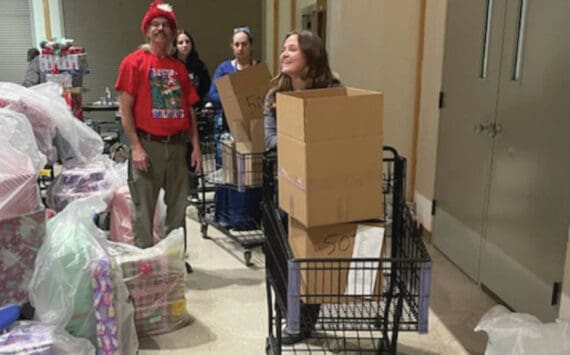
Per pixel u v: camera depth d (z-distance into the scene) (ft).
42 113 9.16
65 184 10.48
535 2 8.57
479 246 10.59
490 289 10.18
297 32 7.67
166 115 9.86
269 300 7.86
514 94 9.21
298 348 8.23
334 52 13.51
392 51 13.25
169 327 8.74
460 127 11.30
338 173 5.87
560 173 8.01
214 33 28.40
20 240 7.13
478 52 10.46
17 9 25.76
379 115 5.92
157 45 9.73
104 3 26.78
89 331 7.34
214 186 13.93
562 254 8.02
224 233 12.61
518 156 9.12
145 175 10.00
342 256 6.27
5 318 6.72
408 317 6.69
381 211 6.27
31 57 18.80
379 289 6.41
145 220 10.16
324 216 5.93
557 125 8.04
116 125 20.74
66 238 7.29
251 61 14.21
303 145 5.71
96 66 27.30
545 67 8.32
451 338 8.63
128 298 7.91
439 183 12.43
